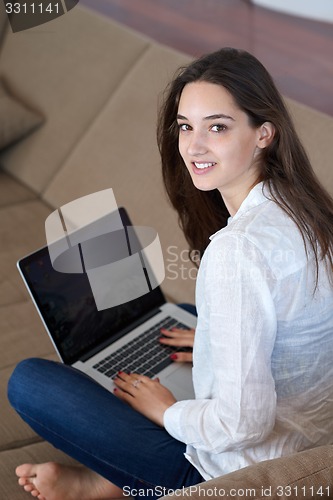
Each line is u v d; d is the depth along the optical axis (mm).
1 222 2820
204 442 1477
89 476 1756
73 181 2932
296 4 4504
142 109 2877
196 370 1567
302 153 1479
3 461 1836
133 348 1971
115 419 1615
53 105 3188
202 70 1426
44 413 1663
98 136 2957
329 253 1440
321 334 1470
